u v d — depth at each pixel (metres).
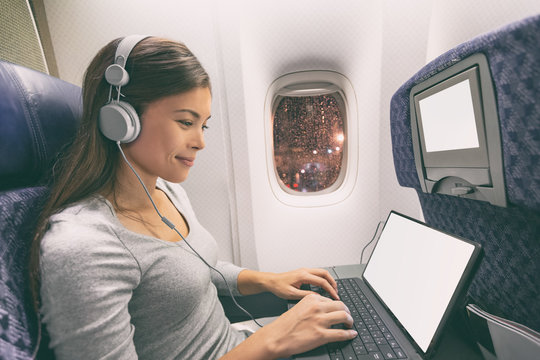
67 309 0.35
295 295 0.68
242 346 0.47
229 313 0.85
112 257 0.40
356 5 1.19
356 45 1.25
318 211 1.40
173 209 0.67
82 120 0.49
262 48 1.26
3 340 0.33
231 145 1.27
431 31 1.20
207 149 1.26
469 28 1.18
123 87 0.46
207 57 1.18
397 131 0.70
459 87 0.46
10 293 0.36
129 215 0.51
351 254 1.43
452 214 0.64
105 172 0.49
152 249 0.47
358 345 0.52
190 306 0.51
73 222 0.41
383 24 1.21
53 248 0.36
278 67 1.32
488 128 0.42
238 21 1.16
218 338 0.59
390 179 1.36
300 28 1.23
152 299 0.47
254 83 1.28
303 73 1.36
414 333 0.52
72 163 0.48
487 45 0.38
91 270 0.36
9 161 0.45
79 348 0.35
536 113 0.35
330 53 1.29
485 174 0.45
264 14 1.19
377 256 0.79
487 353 0.50
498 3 1.13
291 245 1.40
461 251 0.49
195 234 0.63
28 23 0.87
